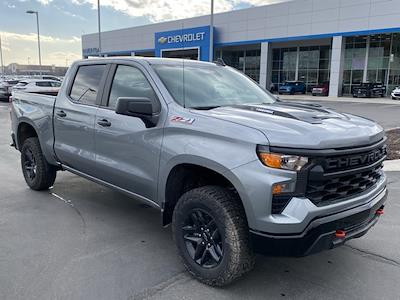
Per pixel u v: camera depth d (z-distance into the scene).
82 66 4.98
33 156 5.82
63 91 5.12
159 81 3.88
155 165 3.69
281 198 2.88
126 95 4.18
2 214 4.98
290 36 38.84
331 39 40.16
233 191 3.25
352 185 3.17
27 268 3.61
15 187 6.19
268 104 4.13
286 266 3.74
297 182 2.87
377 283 3.47
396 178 6.93
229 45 43.91
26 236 4.32
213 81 4.32
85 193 5.91
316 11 36.66
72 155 4.84
